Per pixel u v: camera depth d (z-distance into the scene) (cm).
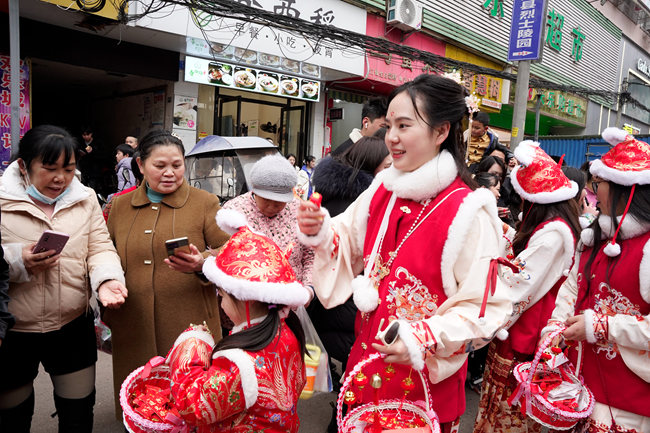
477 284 131
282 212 256
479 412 239
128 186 634
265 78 851
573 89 1205
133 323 225
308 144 1052
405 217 146
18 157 196
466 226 132
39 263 185
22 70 652
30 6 577
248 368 132
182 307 227
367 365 150
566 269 211
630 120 2102
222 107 906
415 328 125
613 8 1827
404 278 142
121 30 668
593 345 191
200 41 745
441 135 141
